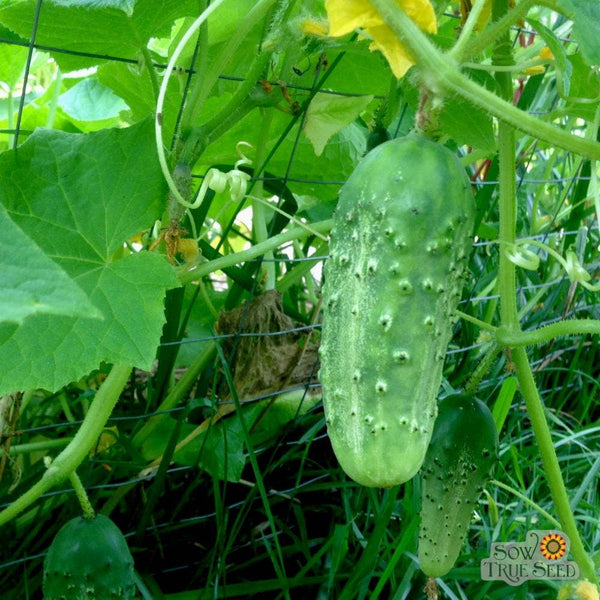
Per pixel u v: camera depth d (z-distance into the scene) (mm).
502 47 363
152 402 552
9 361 295
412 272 269
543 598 511
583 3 297
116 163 346
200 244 527
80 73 741
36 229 331
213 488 515
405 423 269
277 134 576
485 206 625
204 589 464
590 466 614
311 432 530
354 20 277
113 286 325
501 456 616
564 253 746
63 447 516
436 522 368
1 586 471
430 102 289
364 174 281
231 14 452
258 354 527
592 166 347
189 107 399
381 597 514
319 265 750
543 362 716
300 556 542
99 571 360
